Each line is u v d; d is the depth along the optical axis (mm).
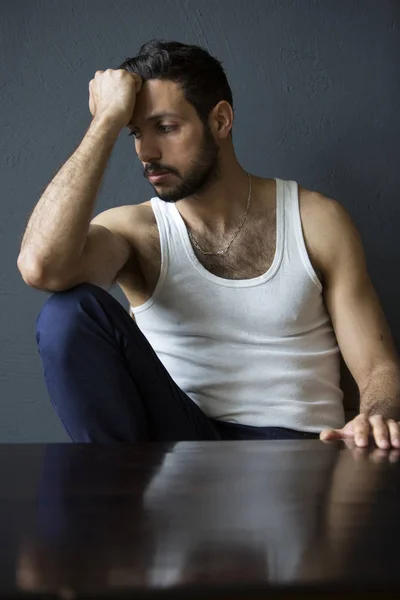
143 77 2184
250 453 1467
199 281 2262
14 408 2625
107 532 978
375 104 2596
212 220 2279
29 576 835
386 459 1439
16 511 1063
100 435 2021
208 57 2244
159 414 2102
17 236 2598
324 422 2260
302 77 2582
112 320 2006
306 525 1011
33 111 2576
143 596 792
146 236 2301
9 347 2621
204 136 2193
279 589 808
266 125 2596
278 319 2246
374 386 2146
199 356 2270
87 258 2115
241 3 2555
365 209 2629
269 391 2244
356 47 2578
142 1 2553
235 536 964
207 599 797
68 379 1987
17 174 2586
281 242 2262
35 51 2561
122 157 2604
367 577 835
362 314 2244
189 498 1132
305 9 2562
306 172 2615
